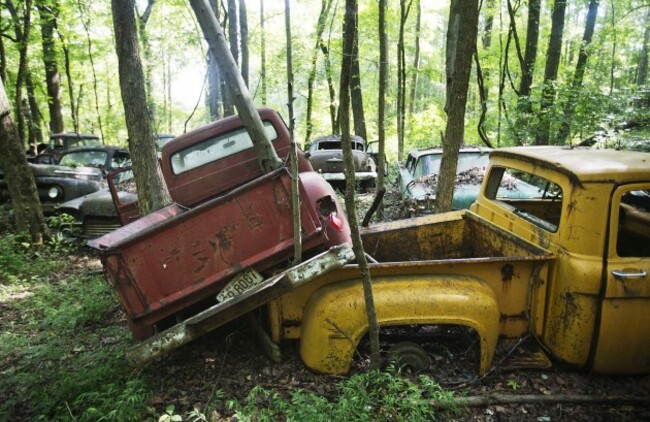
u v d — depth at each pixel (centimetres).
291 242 347
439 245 485
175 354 407
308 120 1630
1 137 755
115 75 2245
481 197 485
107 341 457
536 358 367
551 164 362
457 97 523
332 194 410
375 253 479
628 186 328
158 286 333
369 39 1645
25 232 770
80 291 589
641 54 2033
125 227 396
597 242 331
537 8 1245
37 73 1833
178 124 2962
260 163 399
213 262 338
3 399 365
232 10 1209
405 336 392
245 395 348
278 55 1584
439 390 317
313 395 309
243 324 436
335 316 343
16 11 1303
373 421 302
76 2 1524
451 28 670
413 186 817
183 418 326
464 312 340
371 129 2244
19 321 532
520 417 322
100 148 1057
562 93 962
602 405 332
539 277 357
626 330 334
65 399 346
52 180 883
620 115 841
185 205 472
